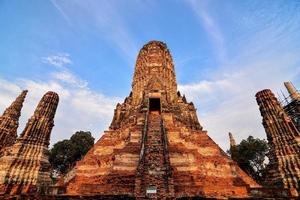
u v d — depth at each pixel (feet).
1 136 110.11
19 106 127.03
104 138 93.20
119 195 54.44
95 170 75.41
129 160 73.10
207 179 69.26
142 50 172.35
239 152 168.86
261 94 86.94
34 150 72.33
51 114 81.61
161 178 61.05
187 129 98.89
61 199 55.11
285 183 68.28
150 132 86.38
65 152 182.39
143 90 137.08
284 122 77.46
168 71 157.38
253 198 57.41
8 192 61.77
